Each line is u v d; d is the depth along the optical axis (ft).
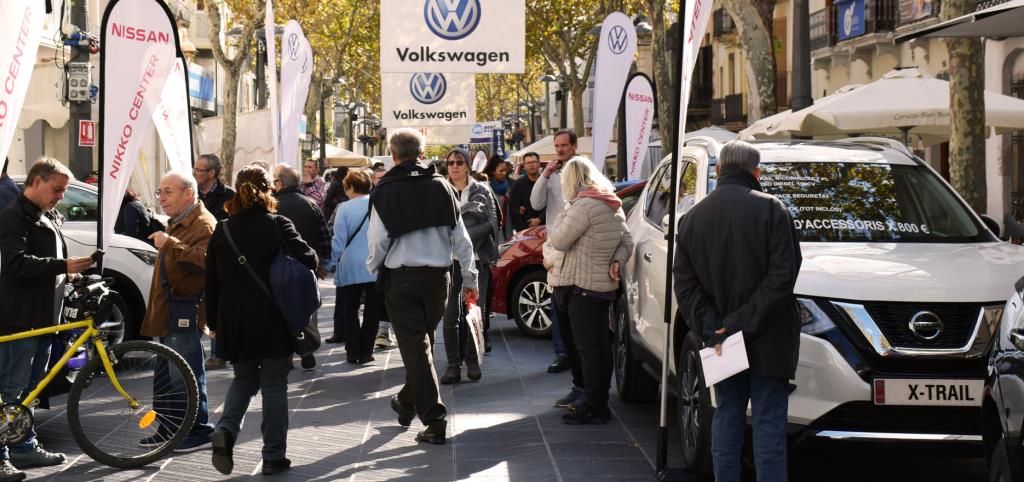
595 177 27.61
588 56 154.40
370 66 212.64
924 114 44.73
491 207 37.96
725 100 153.28
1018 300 16.35
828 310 20.51
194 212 25.34
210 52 165.58
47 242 23.67
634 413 29.25
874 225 24.25
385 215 25.61
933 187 25.55
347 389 33.12
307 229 37.09
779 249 18.47
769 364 18.61
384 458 24.67
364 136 259.39
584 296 27.37
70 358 23.86
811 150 26.84
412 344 25.93
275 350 22.80
